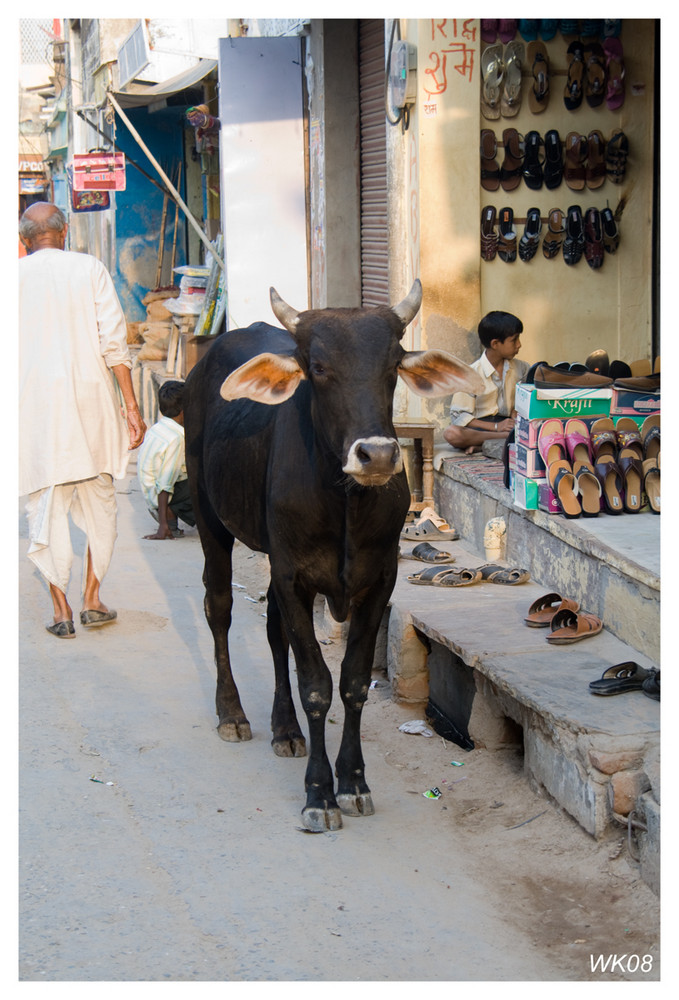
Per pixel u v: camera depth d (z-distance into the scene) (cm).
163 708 518
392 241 743
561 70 724
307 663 407
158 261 1723
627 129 741
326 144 959
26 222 622
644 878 352
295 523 395
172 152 1712
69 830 402
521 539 571
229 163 1002
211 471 468
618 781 367
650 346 764
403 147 722
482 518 620
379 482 336
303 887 361
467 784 438
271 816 413
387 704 532
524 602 526
